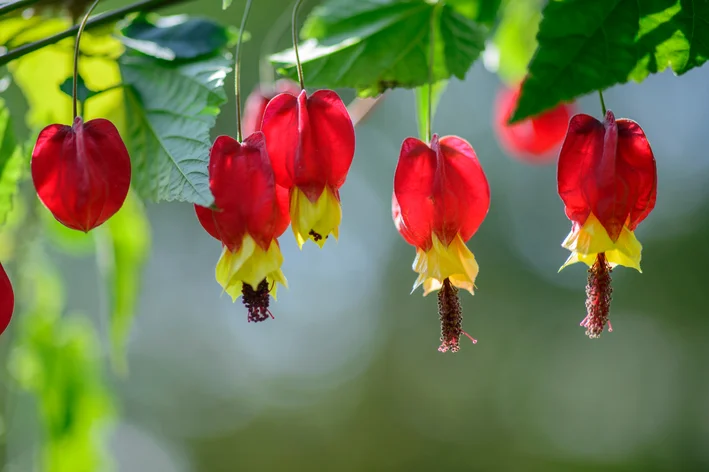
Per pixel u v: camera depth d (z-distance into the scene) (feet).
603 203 2.38
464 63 2.53
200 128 2.42
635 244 2.39
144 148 2.42
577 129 2.39
